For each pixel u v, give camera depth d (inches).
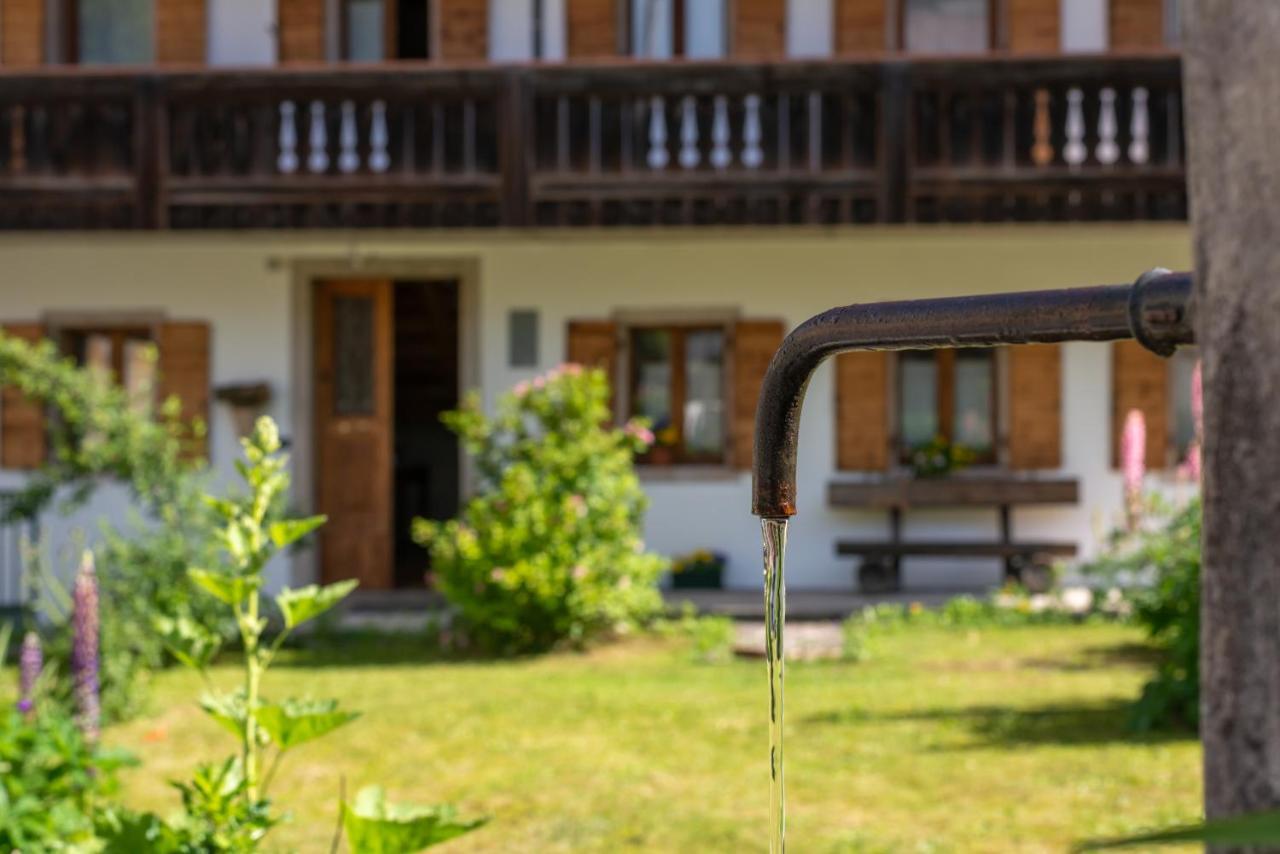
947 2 533.3
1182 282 33.2
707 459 536.4
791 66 485.7
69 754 177.6
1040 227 495.5
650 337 536.4
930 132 487.2
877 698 316.8
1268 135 28.5
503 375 528.4
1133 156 501.4
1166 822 205.5
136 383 535.2
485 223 491.8
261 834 103.0
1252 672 29.2
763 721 291.3
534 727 289.3
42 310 529.3
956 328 40.2
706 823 213.5
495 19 537.3
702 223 490.0
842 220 488.1
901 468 532.1
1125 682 331.9
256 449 105.0
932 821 212.7
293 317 527.5
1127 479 415.5
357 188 492.1
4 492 508.1
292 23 535.5
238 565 102.9
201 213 495.2
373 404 538.3
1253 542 29.2
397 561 663.1
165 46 538.6
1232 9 29.0
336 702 101.3
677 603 492.4
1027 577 497.7
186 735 290.2
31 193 495.8
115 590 357.4
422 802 231.3
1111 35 521.7
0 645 295.0
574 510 406.6
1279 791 28.8
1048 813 215.3
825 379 530.0
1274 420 28.7
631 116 490.3
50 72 494.3
